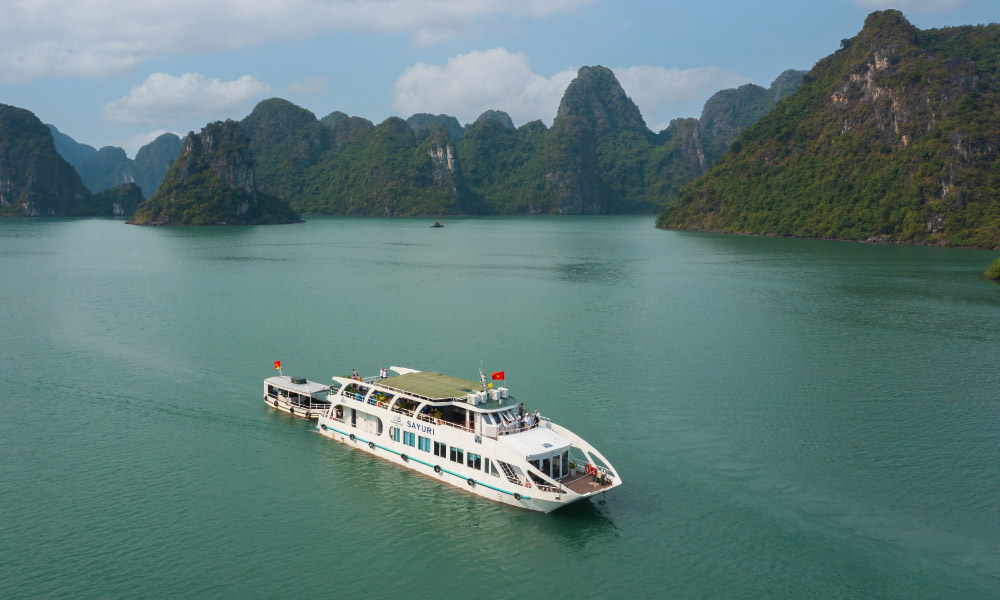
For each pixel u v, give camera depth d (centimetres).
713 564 3981
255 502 4638
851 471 5103
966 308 11538
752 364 7888
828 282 14775
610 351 8462
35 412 6250
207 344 8712
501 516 4469
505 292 13350
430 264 18888
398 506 4588
